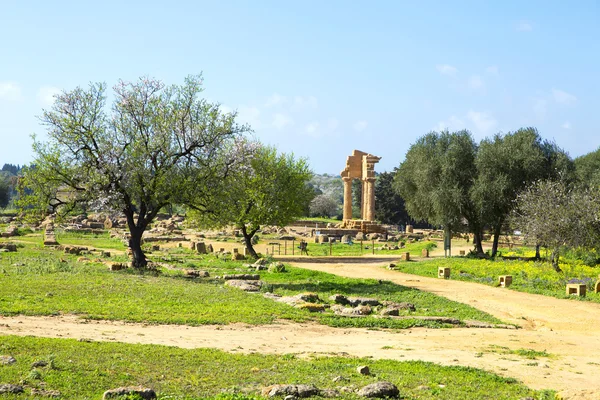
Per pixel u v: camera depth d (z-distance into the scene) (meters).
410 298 32.75
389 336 22.50
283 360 17.02
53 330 18.88
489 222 55.69
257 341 20.02
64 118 37.28
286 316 24.64
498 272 44.78
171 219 104.69
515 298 34.34
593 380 16.67
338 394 13.43
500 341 22.38
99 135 38.19
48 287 26.89
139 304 24.97
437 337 22.70
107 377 13.62
